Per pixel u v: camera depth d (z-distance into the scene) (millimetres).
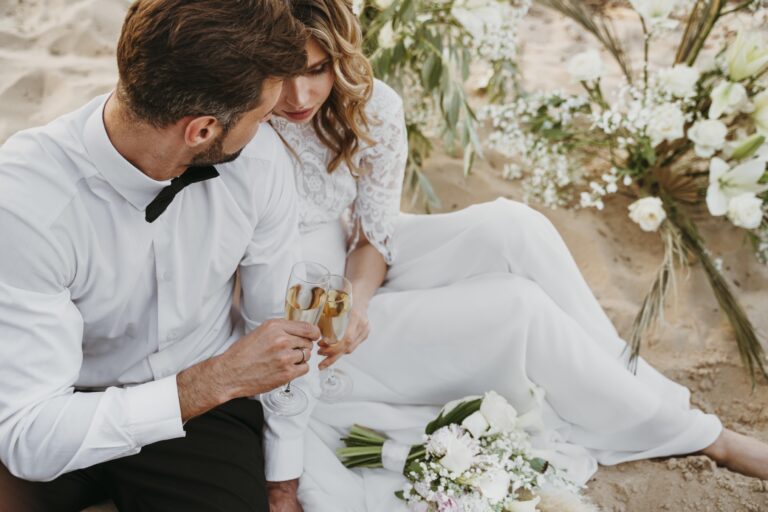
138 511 1888
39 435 1653
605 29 3535
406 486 2131
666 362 2934
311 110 2039
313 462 2250
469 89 4180
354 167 2264
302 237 2369
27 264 1621
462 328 2314
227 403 2082
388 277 2570
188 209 1826
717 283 2934
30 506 1826
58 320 1673
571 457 2426
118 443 1712
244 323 2207
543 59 4406
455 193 3555
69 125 1670
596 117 3238
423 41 3240
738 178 3064
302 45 1564
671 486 2393
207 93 1500
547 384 2381
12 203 1596
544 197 3441
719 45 4379
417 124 3551
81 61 3836
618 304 3131
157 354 1978
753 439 2482
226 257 1934
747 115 3258
